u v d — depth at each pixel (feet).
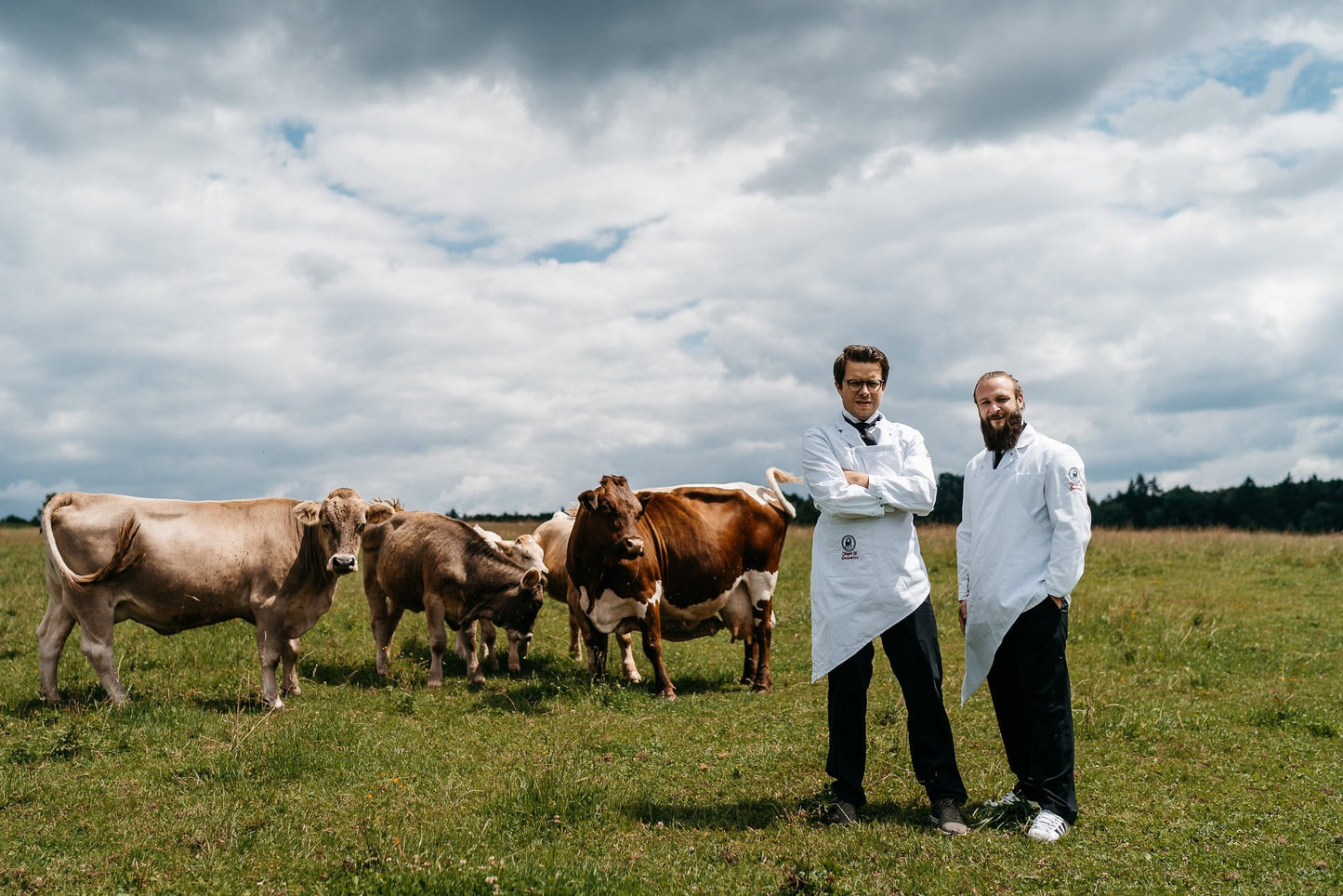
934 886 14.56
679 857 15.87
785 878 14.82
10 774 19.63
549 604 49.57
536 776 19.60
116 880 14.76
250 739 21.88
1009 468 17.19
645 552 29.71
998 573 16.85
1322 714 26.94
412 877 14.26
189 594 26.81
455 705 27.40
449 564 30.89
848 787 17.47
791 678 32.63
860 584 17.11
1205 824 17.47
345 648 35.96
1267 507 256.32
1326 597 51.57
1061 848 16.01
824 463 17.28
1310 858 15.83
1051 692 16.58
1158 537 80.43
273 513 27.86
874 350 17.69
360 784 19.65
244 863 15.39
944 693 29.09
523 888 14.03
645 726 25.29
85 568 26.30
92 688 28.22
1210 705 27.94
